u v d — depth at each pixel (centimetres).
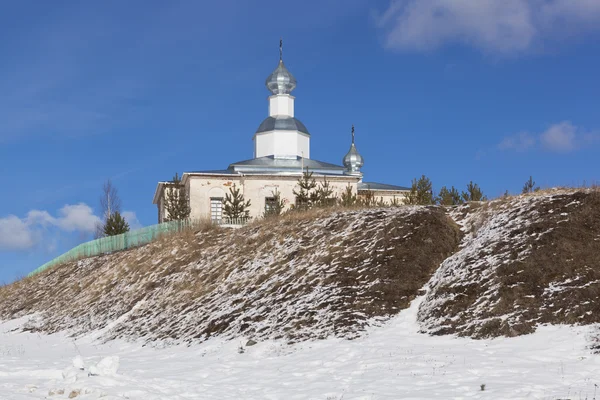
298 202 4462
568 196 2517
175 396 1505
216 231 3725
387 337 1992
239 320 2444
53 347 2881
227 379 1748
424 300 2208
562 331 1747
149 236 4375
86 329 3145
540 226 2314
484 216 2688
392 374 1598
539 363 1550
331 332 2109
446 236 2631
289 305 2398
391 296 2272
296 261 2792
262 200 4972
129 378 1680
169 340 2534
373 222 2872
